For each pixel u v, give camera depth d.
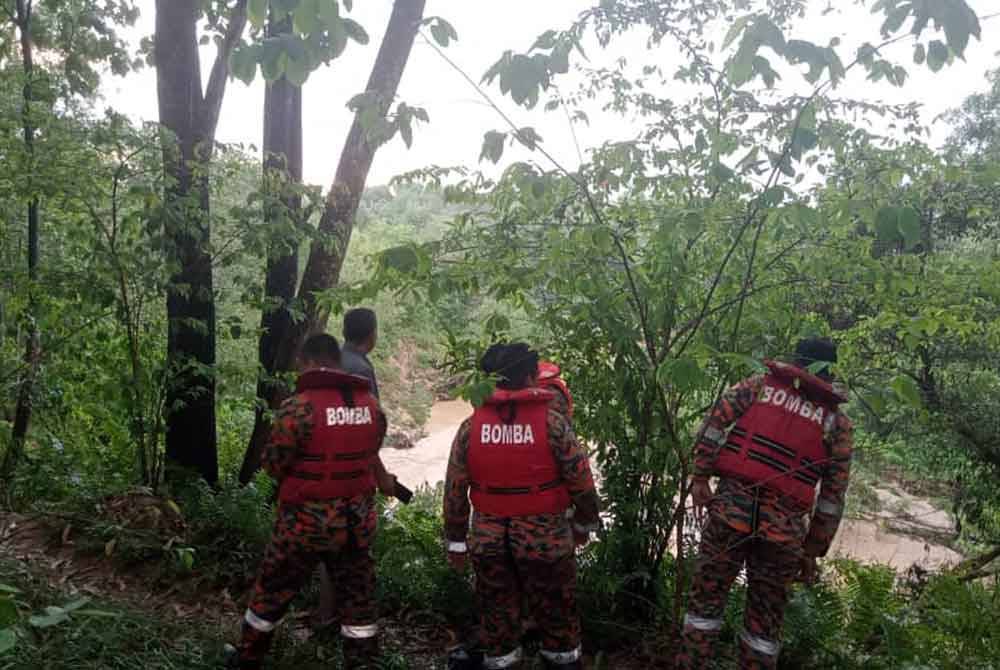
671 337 4.02
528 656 3.97
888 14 2.15
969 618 4.54
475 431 3.28
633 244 3.74
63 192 4.86
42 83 5.22
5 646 1.53
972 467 9.88
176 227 4.98
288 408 3.32
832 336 4.08
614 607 4.15
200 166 5.11
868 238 3.71
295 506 3.34
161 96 5.48
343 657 3.79
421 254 2.95
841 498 3.19
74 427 6.77
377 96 2.72
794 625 3.95
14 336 6.37
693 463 3.52
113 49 6.44
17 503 5.37
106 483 5.65
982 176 3.66
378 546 5.00
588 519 3.42
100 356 5.67
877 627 4.36
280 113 6.08
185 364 5.59
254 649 3.41
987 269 4.59
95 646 3.31
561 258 3.60
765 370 2.86
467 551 3.52
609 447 4.36
